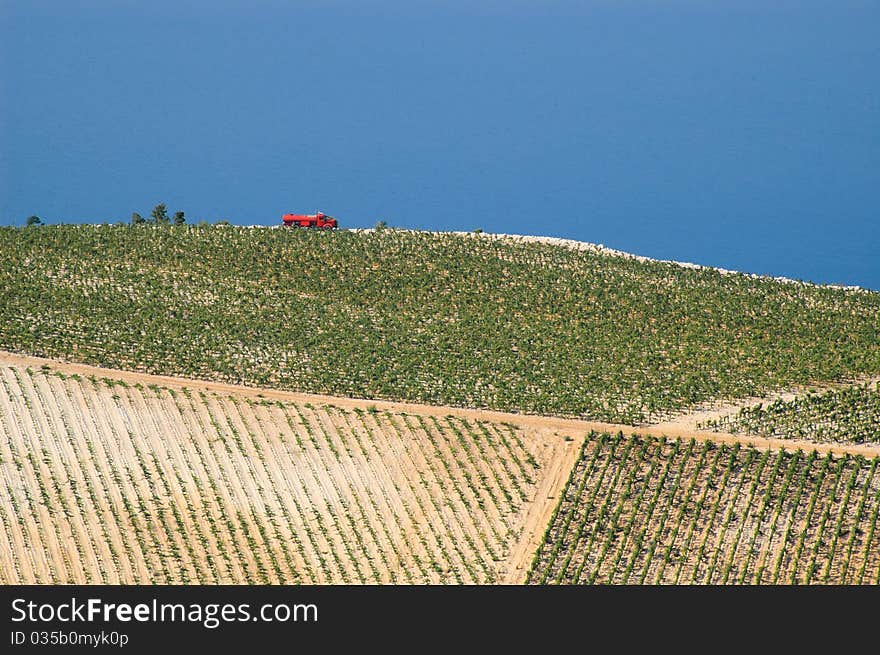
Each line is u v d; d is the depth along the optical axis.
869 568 181.25
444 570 182.38
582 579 180.62
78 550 181.88
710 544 186.88
